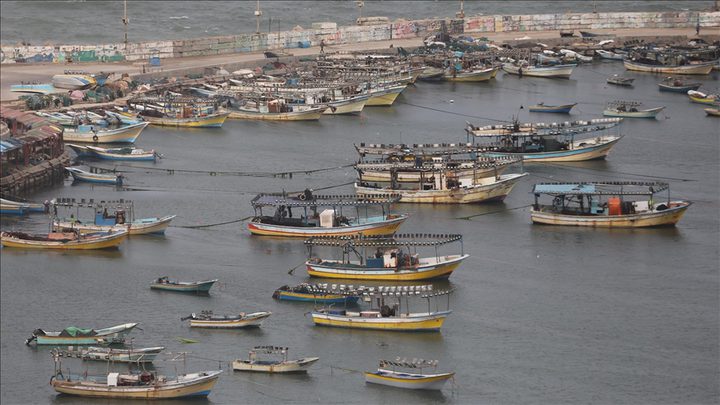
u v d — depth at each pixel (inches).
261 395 7869.1
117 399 7864.2
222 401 7800.2
